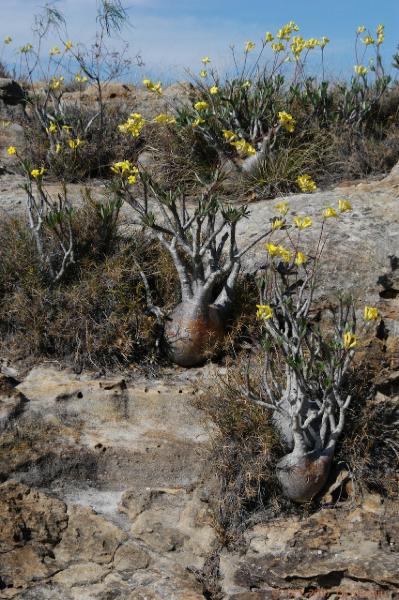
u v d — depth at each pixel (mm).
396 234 5719
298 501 4723
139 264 5848
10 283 5738
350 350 4699
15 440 4906
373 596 4410
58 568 4660
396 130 7922
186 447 4965
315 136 7680
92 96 9461
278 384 4977
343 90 8188
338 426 4742
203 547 4656
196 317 5422
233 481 4773
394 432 4980
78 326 5527
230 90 7941
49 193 7008
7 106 9078
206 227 6070
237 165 7383
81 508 4777
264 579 4508
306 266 5547
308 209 6203
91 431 5047
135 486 4898
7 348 5559
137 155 7992
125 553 4652
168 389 5262
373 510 4645
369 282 5445
